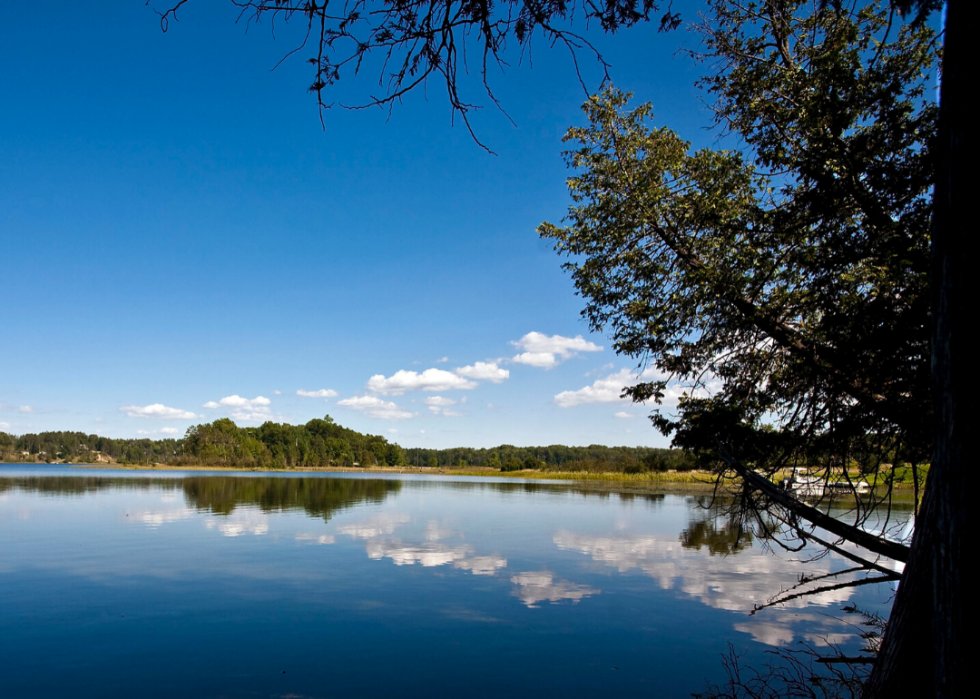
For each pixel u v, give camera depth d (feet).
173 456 443.73
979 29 9.62
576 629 38.42
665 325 31.68
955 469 9.88
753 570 57.16
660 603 44.75
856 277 23.97
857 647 34.94
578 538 77.41
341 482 242.78
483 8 14.38
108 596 45.73
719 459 26.68
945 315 10.03
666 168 34.63
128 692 28.50
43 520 91.50
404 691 28.84
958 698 9.88
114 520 91.97
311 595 46.34
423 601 44.88
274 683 29.55
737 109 29.63
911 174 21.21
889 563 58.80
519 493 181.78
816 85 26.25
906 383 21.25
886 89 22.62
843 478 26.37
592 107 35.24
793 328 27.86
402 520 96.58
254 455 415.44
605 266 35.47
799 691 27.94
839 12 24.11
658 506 130.82
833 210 23.34
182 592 47.11
